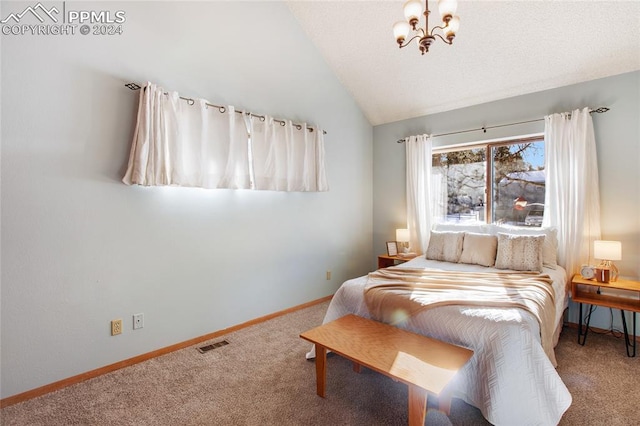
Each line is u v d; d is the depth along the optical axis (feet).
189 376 7.21
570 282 9.96
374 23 10.69
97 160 7.19
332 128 13.29
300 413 5.91
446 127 13.28
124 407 6.11
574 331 9.78
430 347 5.79
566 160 10.13
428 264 10.73
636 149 9.29
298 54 11.69
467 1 9.05
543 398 5.04
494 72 10.91
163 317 8.34
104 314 7.35
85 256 7.06
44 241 6.53
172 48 8.37
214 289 9.40
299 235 11.94
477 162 12.72
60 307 6.75
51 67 6.56
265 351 8.47
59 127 6.67
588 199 9.80
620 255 8.64
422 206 13.61
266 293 10.81
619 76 9.51
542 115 10.93
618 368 7.49
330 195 13.26
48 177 6.55
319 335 6.39
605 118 9.73
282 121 10.80
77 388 6.73
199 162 8.46
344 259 14.01
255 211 10.43
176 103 7.98
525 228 10.74
